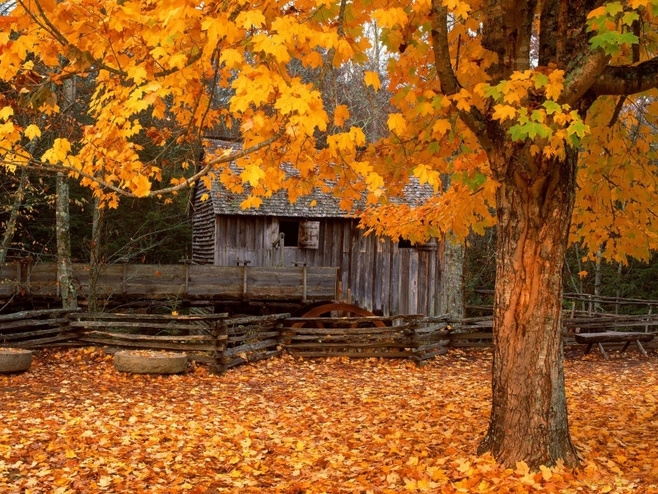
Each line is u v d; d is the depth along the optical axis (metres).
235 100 4.47
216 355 12.34
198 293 16.14
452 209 8.49
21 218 22.67
